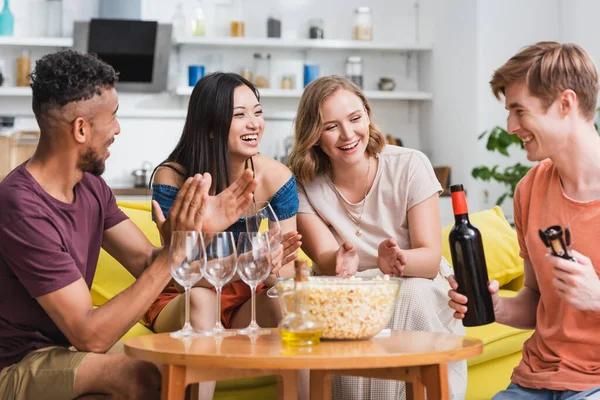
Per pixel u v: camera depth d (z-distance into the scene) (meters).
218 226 1.81
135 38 5.53
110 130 1.86
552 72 1.63
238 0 5.77
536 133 1.68
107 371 1.75
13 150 5.06
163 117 5.72
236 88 2.39
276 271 1.92
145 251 2.12
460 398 2.23
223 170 2.36
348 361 1.34
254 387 2.36
